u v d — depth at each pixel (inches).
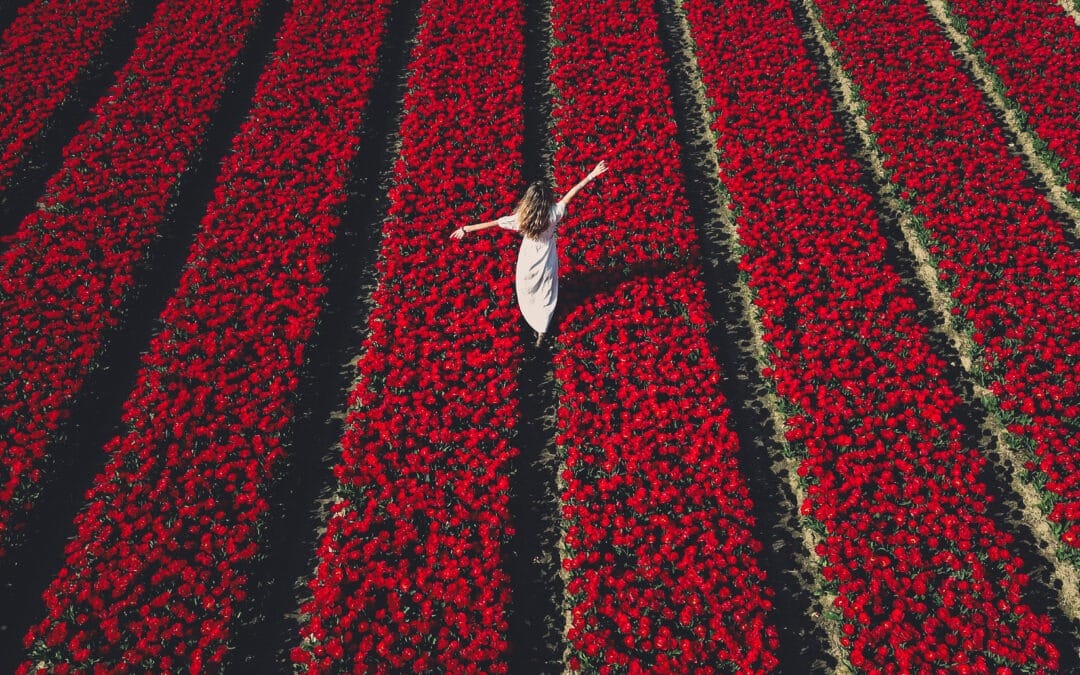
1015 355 317.1
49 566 263.4
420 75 458.3
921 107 432.8
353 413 295.6
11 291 332.5
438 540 255.8
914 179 386.3
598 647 234.5
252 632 248.7
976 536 262.5
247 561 256.5
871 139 430.3
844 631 241.6
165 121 424.2
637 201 382.3
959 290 336.5
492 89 446.3
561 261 346.0
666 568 257.4
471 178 387.5
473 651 232.1
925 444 285.4
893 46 482.9
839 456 290.5
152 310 346.3
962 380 322.0
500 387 307.4
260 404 297.1
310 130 414.9
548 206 278.4
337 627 237.1
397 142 433.4
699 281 345.7
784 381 305.7
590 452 288.4
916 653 235.0
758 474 296.7
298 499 284.2
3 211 380.2
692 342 318.3
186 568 247.8
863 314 335.6
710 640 239.1
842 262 352.8
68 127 430.9
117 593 242.1
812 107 442.9
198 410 289.7
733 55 474.6
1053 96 438.3
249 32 490.6
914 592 251.6
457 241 354.3
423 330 320.2
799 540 278.2
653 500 269.1
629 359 311.0
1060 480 278.8
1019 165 399.9
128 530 255.1
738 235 370.0
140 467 275.6
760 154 408.8
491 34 487.2
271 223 365.1
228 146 428.1
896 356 317.7
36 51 464.1
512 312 325.1
